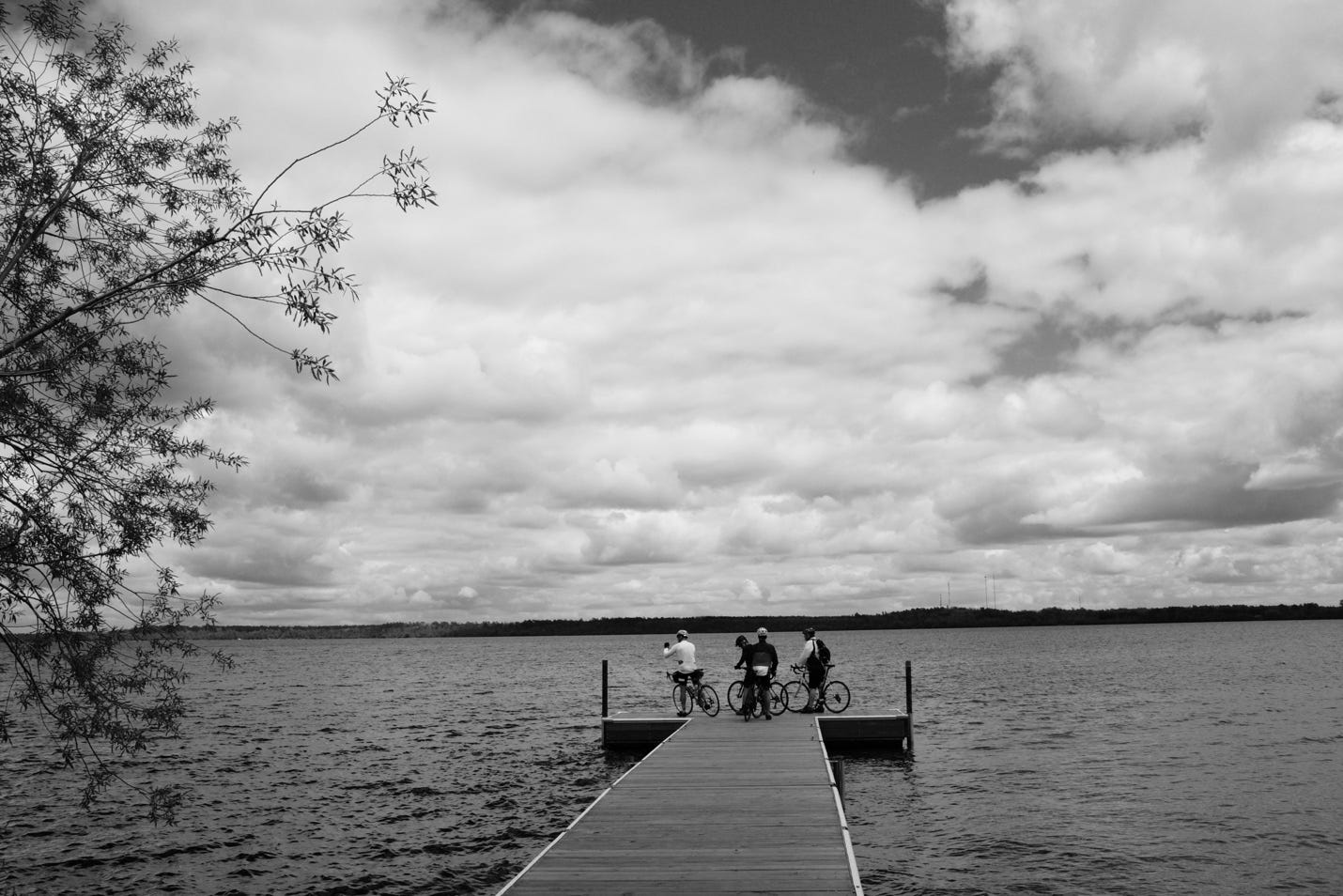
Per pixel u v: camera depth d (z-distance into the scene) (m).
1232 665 81.06
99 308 9.02
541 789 23.33
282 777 25.91
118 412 9.32
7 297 8.82
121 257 9.25
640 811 12.58
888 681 65.50
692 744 19.33
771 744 19.30
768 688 24.27
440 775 25.81
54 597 8.52
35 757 29.31
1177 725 36.00
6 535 8.28
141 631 8.98
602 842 10.84
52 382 9.05
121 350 9.49
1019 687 56.97
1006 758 27.78
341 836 18.66
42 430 8.62
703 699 26.47
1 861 16.97
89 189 9.11
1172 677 65.12
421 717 43.62
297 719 42.69
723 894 8.82
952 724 36.88
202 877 15.90
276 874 16.00
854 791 22.80
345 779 25.47
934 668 85.31
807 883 9.14
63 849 17.81
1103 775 24.91
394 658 164.38
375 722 41.00
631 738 27.05
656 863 9.89
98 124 9.12
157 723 9.39
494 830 18.97
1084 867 16.27
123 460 9.08
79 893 15.08
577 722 39.91
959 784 23.53
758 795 13.70
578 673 93.50
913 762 26.47
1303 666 77.56
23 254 8.88
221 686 74.00
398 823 19.78
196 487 9.44
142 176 9.33
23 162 8.71
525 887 9.07
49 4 8.90
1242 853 17.11
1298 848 17.38
